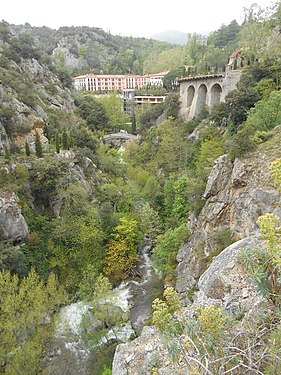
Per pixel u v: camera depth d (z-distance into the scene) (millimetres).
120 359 9234
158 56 152625
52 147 44500
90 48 180750
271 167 8125
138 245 37688
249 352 5676
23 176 34531
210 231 24891
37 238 31422
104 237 34156
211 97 55562
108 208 36688
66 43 178875
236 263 10328
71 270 31422
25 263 28688
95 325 25016
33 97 53219
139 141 69562
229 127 41812
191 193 33594
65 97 70000
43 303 22516
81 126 64375
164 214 43469
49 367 21922
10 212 29938
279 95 28703
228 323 6863
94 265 32281
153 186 47250
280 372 5504
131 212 40250
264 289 7234
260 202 19516
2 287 20359
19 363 18234
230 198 23781
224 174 25578
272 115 28188
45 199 36250
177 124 61312
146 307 28297
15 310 19656
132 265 35312
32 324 21094
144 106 92875
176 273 28375
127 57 170125
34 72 65375
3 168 33719
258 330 6773
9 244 28109
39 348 20094
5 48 62750
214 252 22672
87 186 40875
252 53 53844
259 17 63844
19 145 42375
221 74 52000
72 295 29188
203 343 6098
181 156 51250
